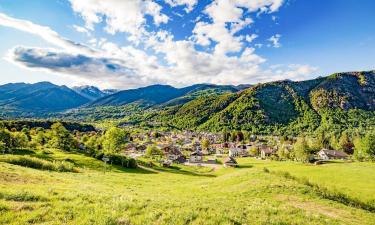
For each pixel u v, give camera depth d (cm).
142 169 9375
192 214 1567
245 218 1680
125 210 1580
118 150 12069
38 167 5175
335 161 10700
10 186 2081
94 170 7225
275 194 3562
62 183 2866
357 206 3575
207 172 10919
